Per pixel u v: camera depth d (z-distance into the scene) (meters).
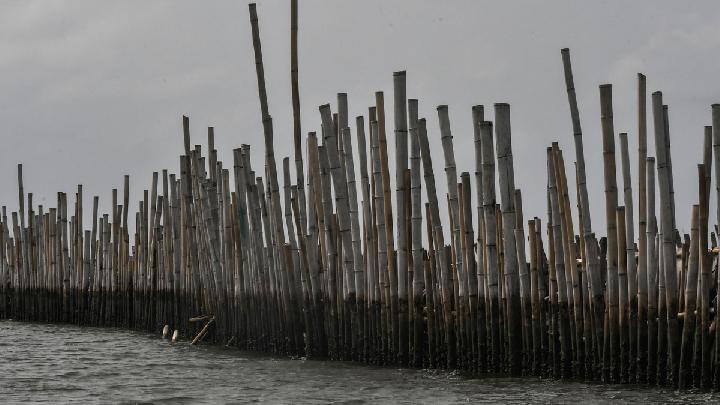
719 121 26.78
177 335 47.75
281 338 38.81
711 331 26.92
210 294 45.28
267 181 38.75
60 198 61.22
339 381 31.73
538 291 30.05
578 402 26.39
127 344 47.09
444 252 32.06
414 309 32.75
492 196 30.56
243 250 41.66
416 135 32.44
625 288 28.16
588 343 29.00
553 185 29.44
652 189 27.78
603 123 28.41
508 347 30.50
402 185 32.88
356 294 34.66
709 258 28.00
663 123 27.97
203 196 44.97
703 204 26.88
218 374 34.94
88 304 59.31
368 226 34.16
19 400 30.42
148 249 53.28
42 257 63.03
